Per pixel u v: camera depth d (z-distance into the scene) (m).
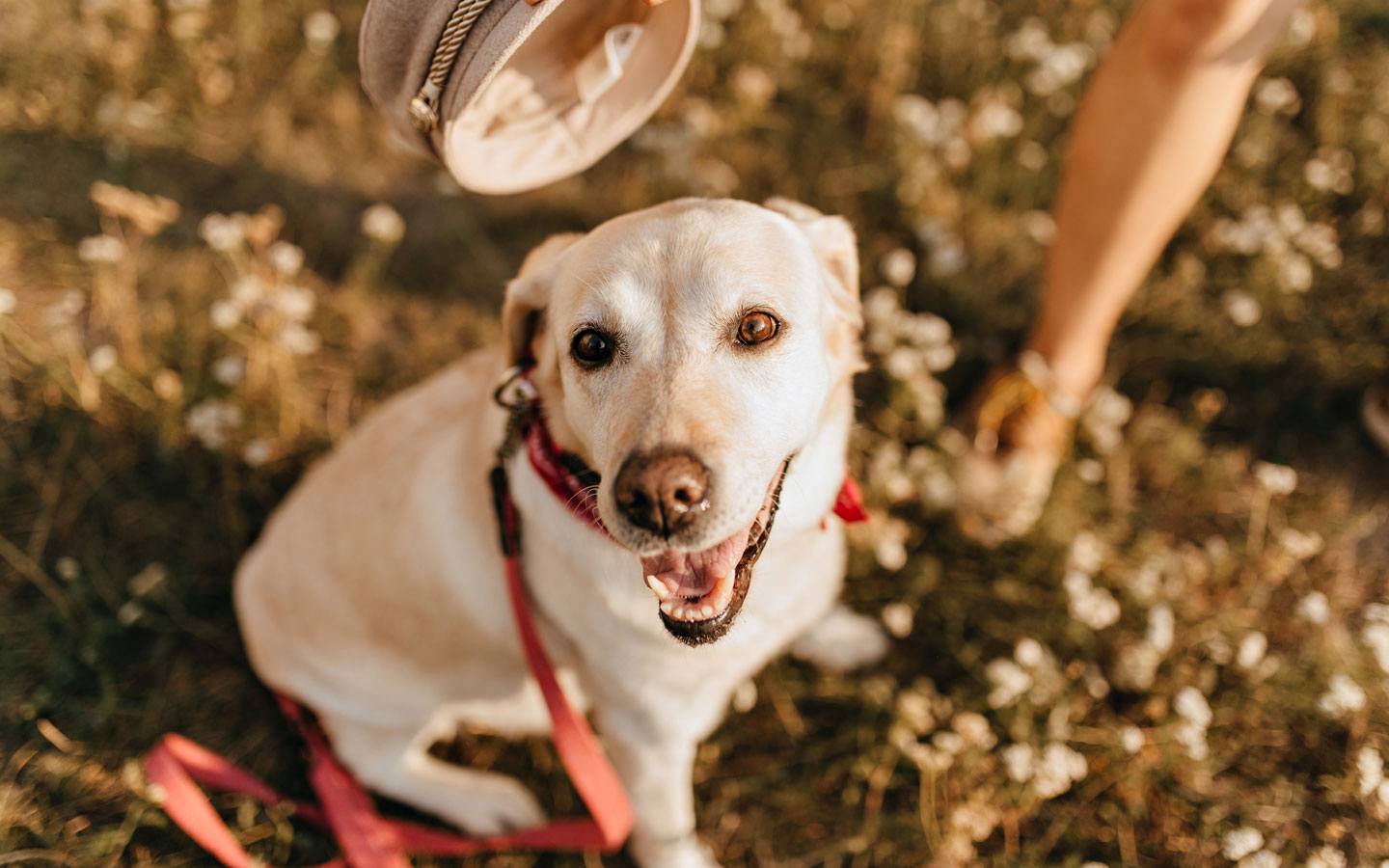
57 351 1.12
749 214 0.74
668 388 0.69
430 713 0.94
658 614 0.78
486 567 0.84
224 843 0.88
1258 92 1.30
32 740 0.96
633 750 0.87
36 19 1.40
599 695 0.86
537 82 0.78
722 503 0.68
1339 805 0.91
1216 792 0.93
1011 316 1.18
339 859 0.93
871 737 0.96
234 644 1.03
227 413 1.07
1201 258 1.21
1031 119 1.32
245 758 0.99
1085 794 0.93
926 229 1.19
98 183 1.25
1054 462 1.07
